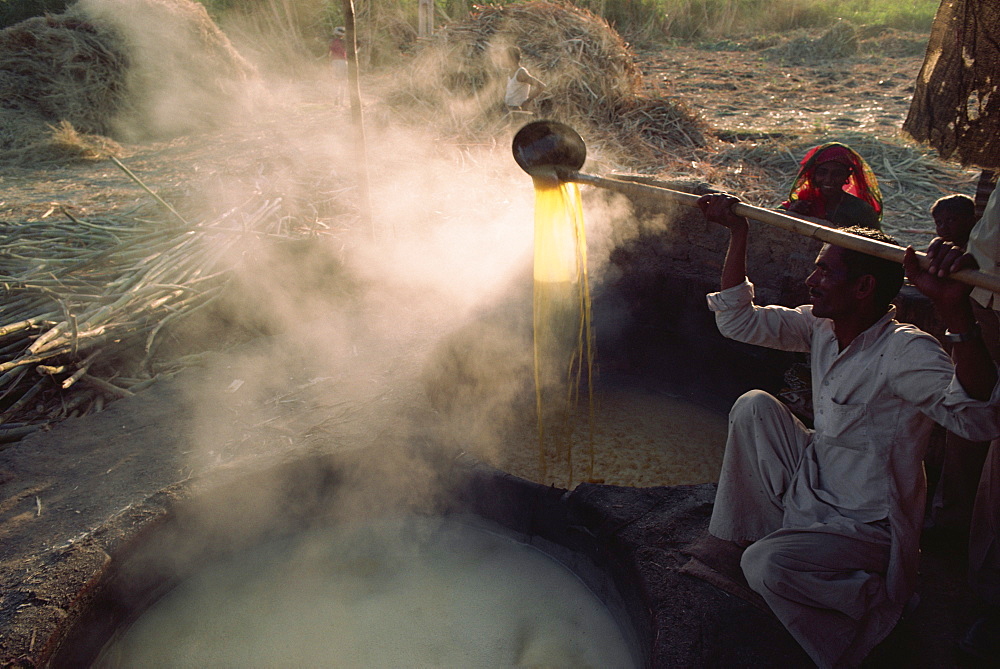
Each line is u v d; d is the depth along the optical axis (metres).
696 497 2.76
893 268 1.97
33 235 4.83
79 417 3.27
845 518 2.04
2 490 2.72
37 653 2.08
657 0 17.73
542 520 2.94
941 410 1.83
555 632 2.64
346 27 4.54
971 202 2.81
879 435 2.01
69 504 2.63
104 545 2.42
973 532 2.27
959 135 2.79
